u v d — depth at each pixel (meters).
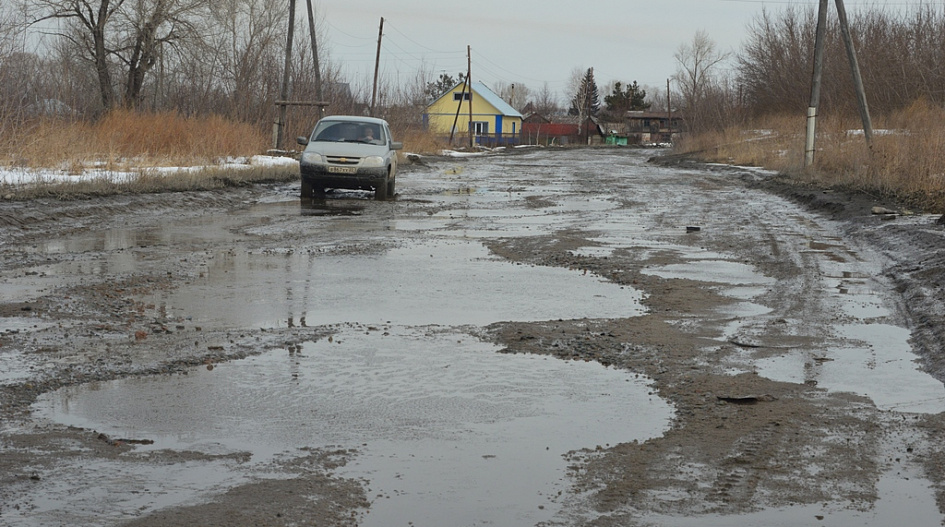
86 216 15.54
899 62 41.38
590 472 4.48
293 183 25.30
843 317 8.34
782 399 5.78
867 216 16.14
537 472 4.48
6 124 20.11
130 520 3.84
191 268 10.71
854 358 6.84
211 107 36.69
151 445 4.81
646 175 34.56
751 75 58.22
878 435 5.05
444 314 8.30
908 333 7.71
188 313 8.16
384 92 55.47
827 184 22.56
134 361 6.50
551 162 48.56
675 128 128.75
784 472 4.48
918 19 42.78
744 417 5.39
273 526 3.80
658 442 4.94
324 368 6.42
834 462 4.62
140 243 12.88
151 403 5.55
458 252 12.45
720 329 7.80
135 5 38.44
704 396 5.84
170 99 39.19
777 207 20.25
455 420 5.32
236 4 43.12
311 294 9.19
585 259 11.84
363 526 3.82
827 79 45.31
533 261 11.70
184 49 39.00
